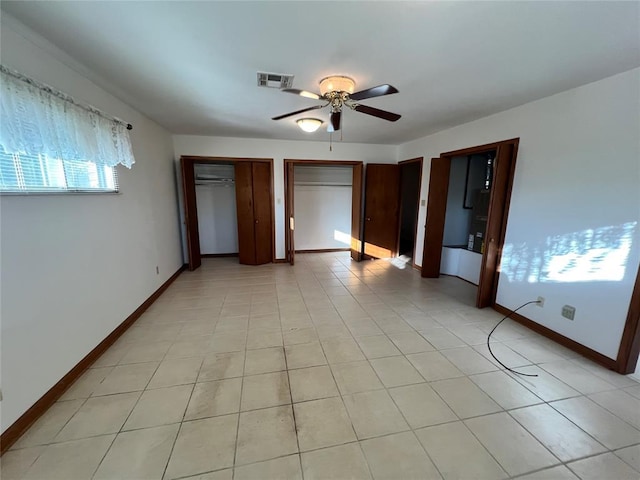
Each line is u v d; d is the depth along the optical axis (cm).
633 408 173
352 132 420
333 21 146
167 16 144
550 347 241
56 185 187
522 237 279
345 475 132
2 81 137
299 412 169
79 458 139
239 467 136
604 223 212
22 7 136
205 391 186
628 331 199
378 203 533
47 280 173
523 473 133
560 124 240
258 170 487
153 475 131
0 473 131
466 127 356
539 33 154
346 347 240
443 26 149
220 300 343
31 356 160
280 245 527
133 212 292
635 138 192
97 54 184
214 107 298
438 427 159
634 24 143
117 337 251
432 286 399
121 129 250
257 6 135
